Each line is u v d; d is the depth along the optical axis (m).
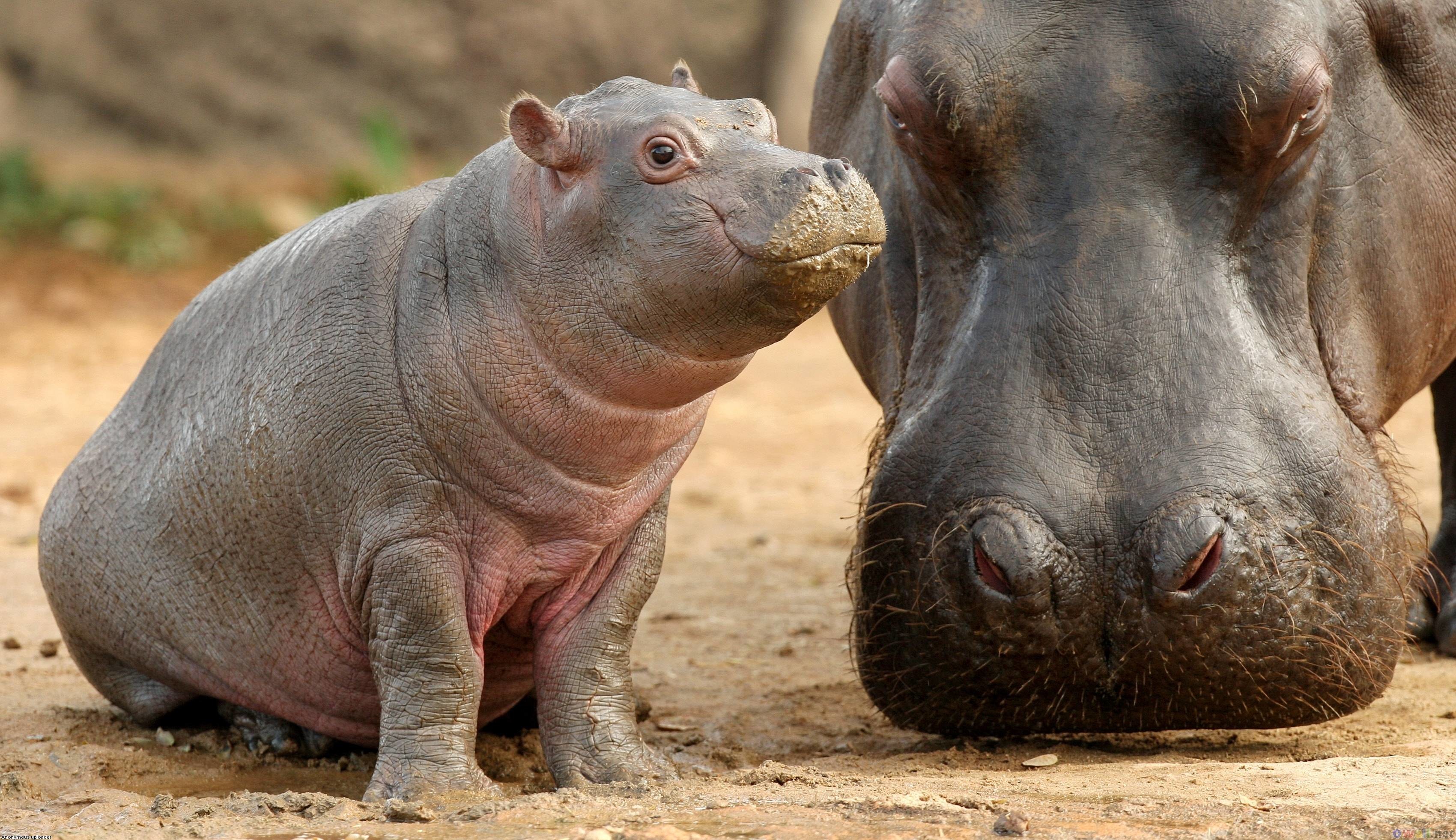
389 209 10.78
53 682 14.38
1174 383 10.89
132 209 51.78
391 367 10.19
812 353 42.53
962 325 11.65
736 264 8.99
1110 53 11.38
